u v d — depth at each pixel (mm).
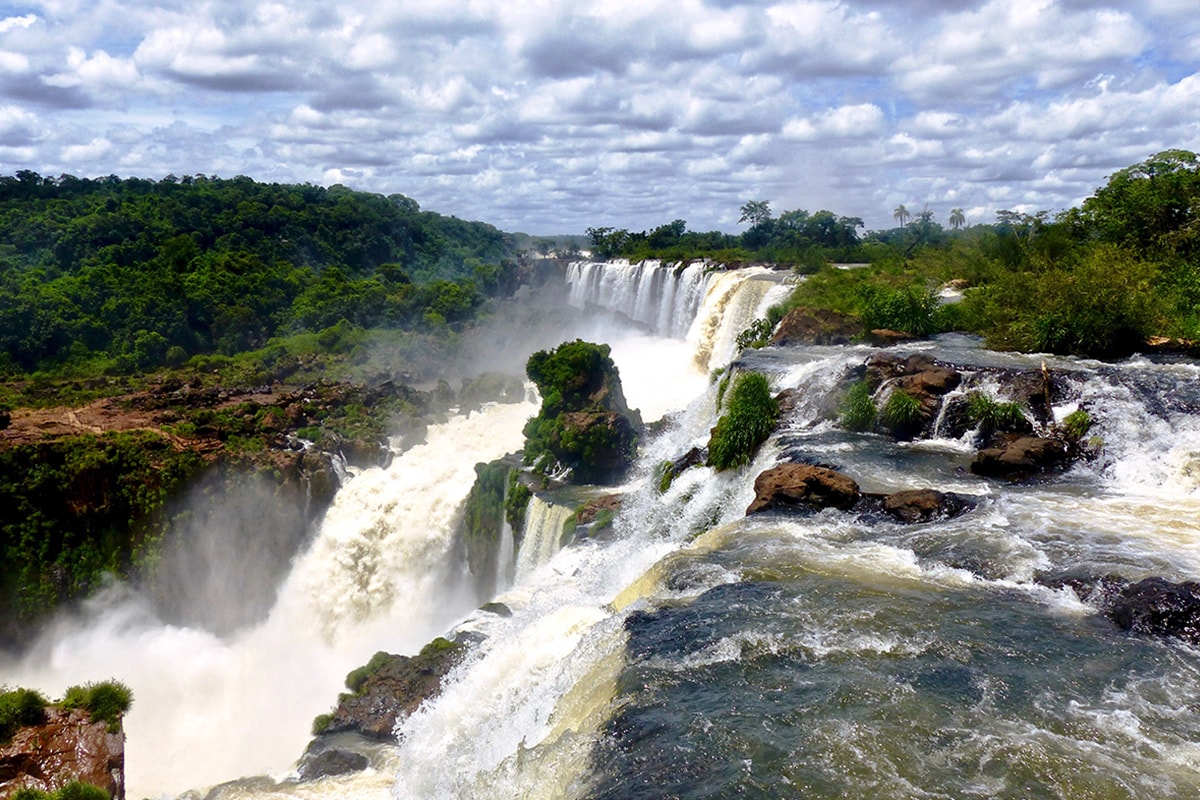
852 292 52156
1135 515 22766
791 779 12906
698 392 60250
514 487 43281
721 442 32031
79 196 155000
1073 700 14633
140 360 88750
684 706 15039
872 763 13172
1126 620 17172
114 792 20641
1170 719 14031
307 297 101500
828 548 21781
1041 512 23094
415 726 21906
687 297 74625
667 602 19594
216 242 122750
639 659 16859
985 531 21938
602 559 30797
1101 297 38094
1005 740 13562
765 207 112812
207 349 96438
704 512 30172
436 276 141625
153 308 94000
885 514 23891
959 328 47031
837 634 17188
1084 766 12867
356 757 21578
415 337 87500
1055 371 31844
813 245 89312
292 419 62594
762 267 71000
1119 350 38219
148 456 55219
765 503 25062
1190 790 12297
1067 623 17406
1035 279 43906
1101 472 26688
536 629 21922
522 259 117000
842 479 25125
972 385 31906
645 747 13984
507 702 20000
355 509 53906
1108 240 52594
